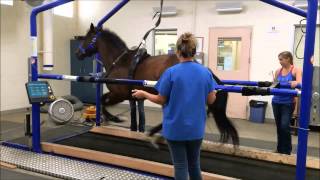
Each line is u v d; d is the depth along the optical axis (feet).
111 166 10.94
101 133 14.89
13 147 12.87
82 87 26.48
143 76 11.29
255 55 21.26
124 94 12.23
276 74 12.80
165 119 6.97
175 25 23.54
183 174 6.86
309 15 7.23
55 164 10.94
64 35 26.20
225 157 11.50
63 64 26.23
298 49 20.06
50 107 12.16
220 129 10.23
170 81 6.76
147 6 24.39
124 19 25.45
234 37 21.71
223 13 21.88
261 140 16.07
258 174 9.87
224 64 22.33
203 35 22.72
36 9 11.76
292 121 17.07
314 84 18.25
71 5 26.78
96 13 26.50
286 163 10.74
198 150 7.13
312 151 14.38
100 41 13.32
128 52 12.43
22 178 10.04
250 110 21.08
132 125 15.08
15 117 20.38
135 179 9.69
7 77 21.65
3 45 21.18
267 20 20.65
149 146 12.84
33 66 12.03
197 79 6.81
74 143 13.39
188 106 6.67
